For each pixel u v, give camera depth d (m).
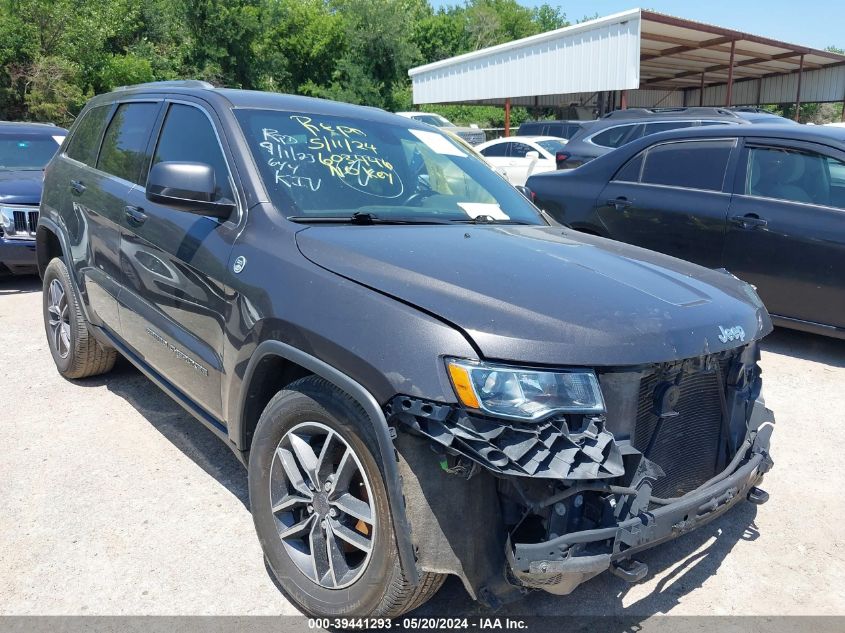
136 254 3.68
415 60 48.28
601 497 2.18
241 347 2.78
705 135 6.40
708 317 2.54
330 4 48.69
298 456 2.56
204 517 3.33
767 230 5.83
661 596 2.88
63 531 3.18
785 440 4.36
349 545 2.59
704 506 2.42
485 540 2.19
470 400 2.06
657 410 2.40
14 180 7.82
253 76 39.19
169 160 3.65
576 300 2.37
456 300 2.28
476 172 3.99
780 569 3.08
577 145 11.91
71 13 29.23
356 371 2.27
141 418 4.38
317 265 2.60
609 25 19.67
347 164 3.41
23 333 6.12
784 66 30.25
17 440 4.05
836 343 6.32
